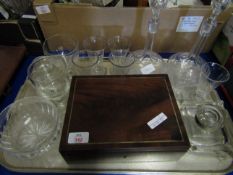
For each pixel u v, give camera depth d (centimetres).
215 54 74
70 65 64
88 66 61
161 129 42
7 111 54
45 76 61
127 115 44
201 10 60
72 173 47
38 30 69
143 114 44
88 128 42
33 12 68
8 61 70
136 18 64
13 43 74
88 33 69
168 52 76
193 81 61
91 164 47
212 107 54
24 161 48
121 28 67
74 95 47
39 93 59
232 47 64
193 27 66
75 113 44
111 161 47
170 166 47
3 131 51
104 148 40
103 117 44
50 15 63
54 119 52
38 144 48
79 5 60
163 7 57
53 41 71
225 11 60
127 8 61
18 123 53
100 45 73
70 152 40
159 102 46
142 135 41
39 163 48
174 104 46
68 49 73
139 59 66
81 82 50
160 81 50
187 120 52
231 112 60
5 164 47
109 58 67
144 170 46
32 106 55
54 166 47
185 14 62
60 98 57
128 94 48
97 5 66
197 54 69
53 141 50
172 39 71
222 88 64
